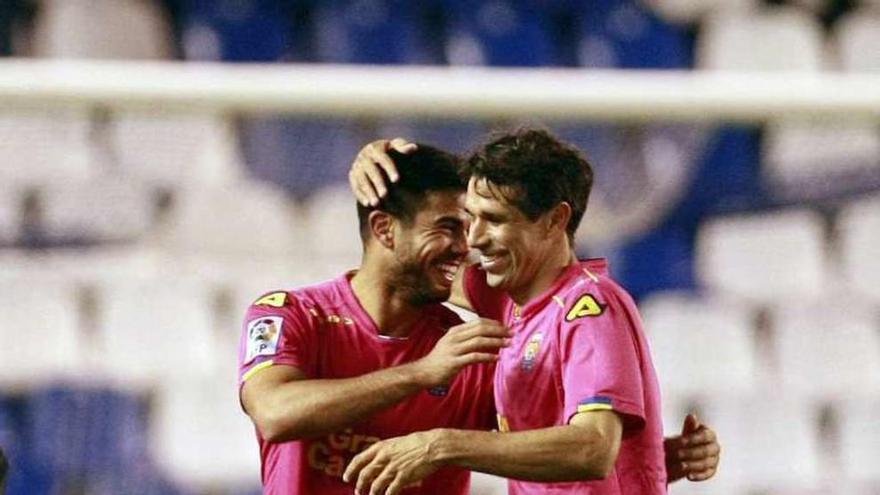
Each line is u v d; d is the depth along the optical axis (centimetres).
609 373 1009
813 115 1845
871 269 2312
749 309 2302
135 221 2269
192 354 2225
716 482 2233
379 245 1132
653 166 2134
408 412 1135
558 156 1044
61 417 2188
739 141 2200
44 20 2728
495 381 1114
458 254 1119
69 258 2255
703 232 2247
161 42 2770
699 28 2903
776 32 2900
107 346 2220
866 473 2255
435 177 1113
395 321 1150
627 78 1845
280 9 2831
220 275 2245
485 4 2878
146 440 2188
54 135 2302
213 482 2180
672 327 2275
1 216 2256
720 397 2273
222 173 2284
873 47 2911
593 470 980
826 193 2239
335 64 2792
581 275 1065
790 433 2270
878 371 2308
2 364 2200
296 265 2238
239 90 1809
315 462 1137
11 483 2142
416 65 2820
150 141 2298
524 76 1866
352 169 1144
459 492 1173
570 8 2889
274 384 1075
